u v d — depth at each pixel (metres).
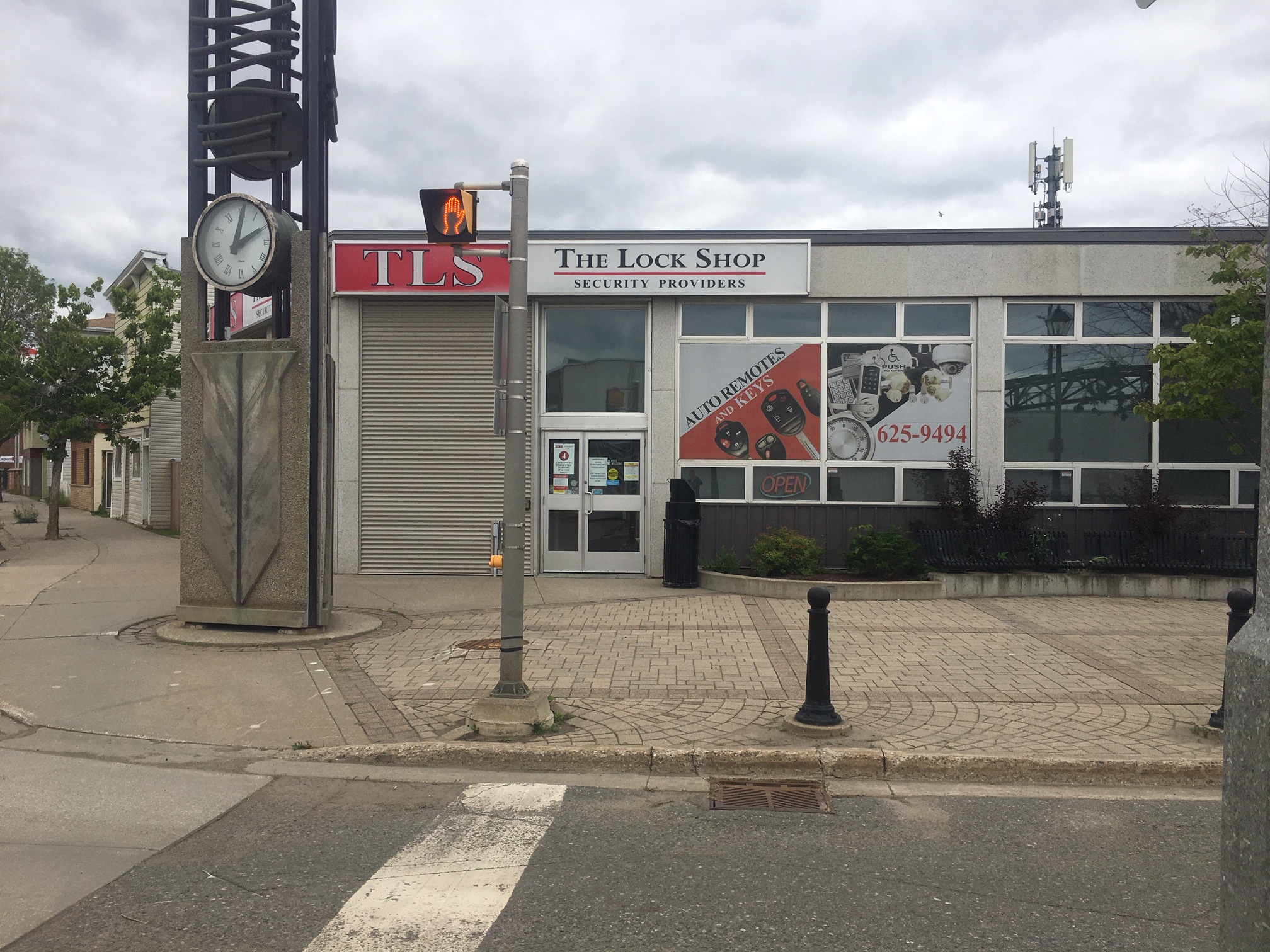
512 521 6.62
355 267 13.76
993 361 13.62
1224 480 13.48
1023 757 5.92
